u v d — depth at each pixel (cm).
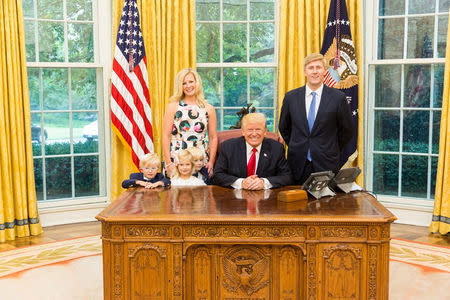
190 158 396
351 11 533
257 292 264
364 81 552
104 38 558
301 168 357
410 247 451
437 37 528
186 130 434
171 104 437
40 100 541
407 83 548
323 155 350
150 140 544
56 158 554
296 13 541
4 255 429
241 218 255
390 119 559
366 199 299
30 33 531
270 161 343
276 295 264
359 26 531
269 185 332
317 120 350
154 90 546
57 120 551
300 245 256
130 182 360
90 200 565
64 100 554
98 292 343
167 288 260
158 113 546
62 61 550
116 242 258
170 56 543
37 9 533
